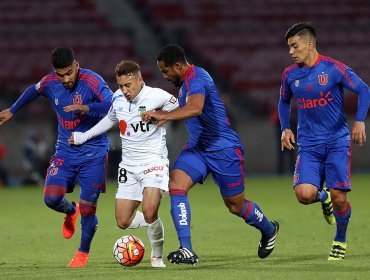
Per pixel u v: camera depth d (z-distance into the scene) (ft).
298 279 81.15
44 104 314.55
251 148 306.76
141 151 93.71
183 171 92.79
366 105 96.12
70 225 109.09
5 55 344.28
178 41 359.05
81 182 101.09
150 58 350.84
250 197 212.02
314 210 176.35
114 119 96.37
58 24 361.92
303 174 97.19
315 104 96.99
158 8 372.17
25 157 277.64
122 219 95.04
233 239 127.95
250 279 81.66
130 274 87.40
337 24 369.71
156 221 93.25
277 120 288.10
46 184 101.86
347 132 98.12
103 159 101.14
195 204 198.18
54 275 88.74
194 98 88.69
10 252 117.08
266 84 340.39
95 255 111.75
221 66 347.36
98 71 337.93
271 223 100.12
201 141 94.02
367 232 132.98
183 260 87.86
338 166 96.78
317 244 118.73
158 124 87.30
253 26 368.07
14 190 258.78
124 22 367.04
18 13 364.38
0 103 322.55
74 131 100.83
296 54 96.73
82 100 100.17
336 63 96.68
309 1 377.71
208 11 371.97
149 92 93.71
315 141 97.66
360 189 230.07
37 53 346.74
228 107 257.34
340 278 81.61
